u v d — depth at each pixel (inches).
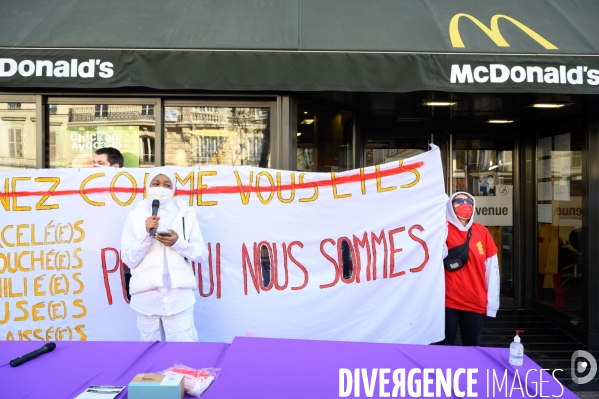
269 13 174.9
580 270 201.5
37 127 179.8
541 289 240.5
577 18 179.2
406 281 144.7
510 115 235.1
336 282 145.6
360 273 145.5
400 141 254.7
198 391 74.1
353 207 146.1
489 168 254.8
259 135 184.7
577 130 205.9
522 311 246.4
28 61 155.2
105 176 144.4
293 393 75.3
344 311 145.4
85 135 183.6
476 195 254.5
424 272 144.2
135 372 83.4
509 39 165.0
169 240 114.7
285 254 146.1
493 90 157.4
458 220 142.0
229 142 184.5
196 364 87.0
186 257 122.4
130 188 144.7
